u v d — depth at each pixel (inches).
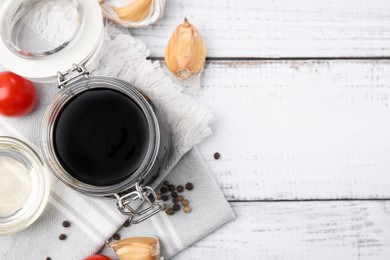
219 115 23.5
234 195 23.5
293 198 23.6
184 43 22.2
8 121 22.7
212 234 23.6
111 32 22.9
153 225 23.1
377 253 23.5
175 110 22.5
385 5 23.4
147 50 22.7
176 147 22.5
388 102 23.5
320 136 23.5
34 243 22.9
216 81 23.5
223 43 23.5
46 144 20.1
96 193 19.9
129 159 20.2
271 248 23.6
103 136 20.3
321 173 23.5
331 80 23.5
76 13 22.0
